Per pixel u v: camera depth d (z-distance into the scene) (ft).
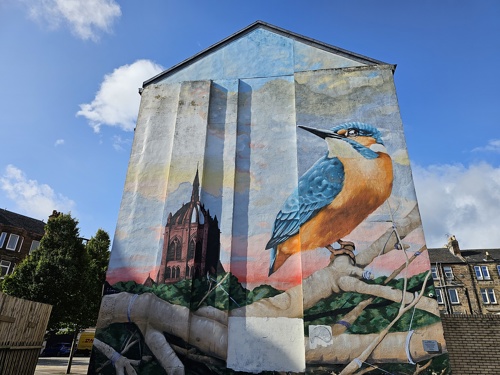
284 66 39.47
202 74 40.73
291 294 29.99
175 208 33.81
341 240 30.42
